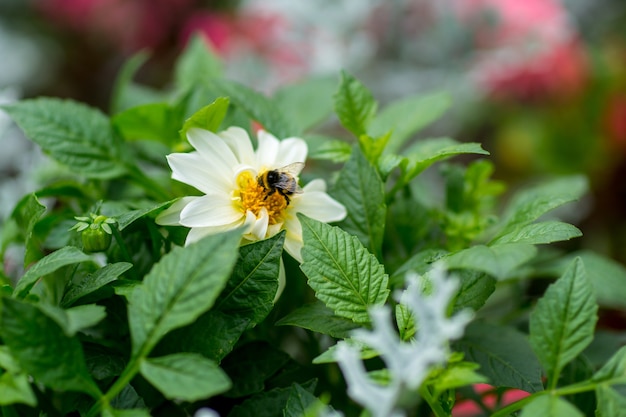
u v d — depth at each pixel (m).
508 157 0.90
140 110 0.41
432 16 0.89
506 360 0.36
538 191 0.46
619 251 0.83
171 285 0.30
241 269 0.34
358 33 0.86
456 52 0.90
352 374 0.27
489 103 0.90
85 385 0.30
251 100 0.41
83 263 0.36
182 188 0.38
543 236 0.32
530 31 0.88
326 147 0.39
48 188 0.40
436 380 0.30
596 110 0.88
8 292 0.33
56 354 0.30
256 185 0.36
